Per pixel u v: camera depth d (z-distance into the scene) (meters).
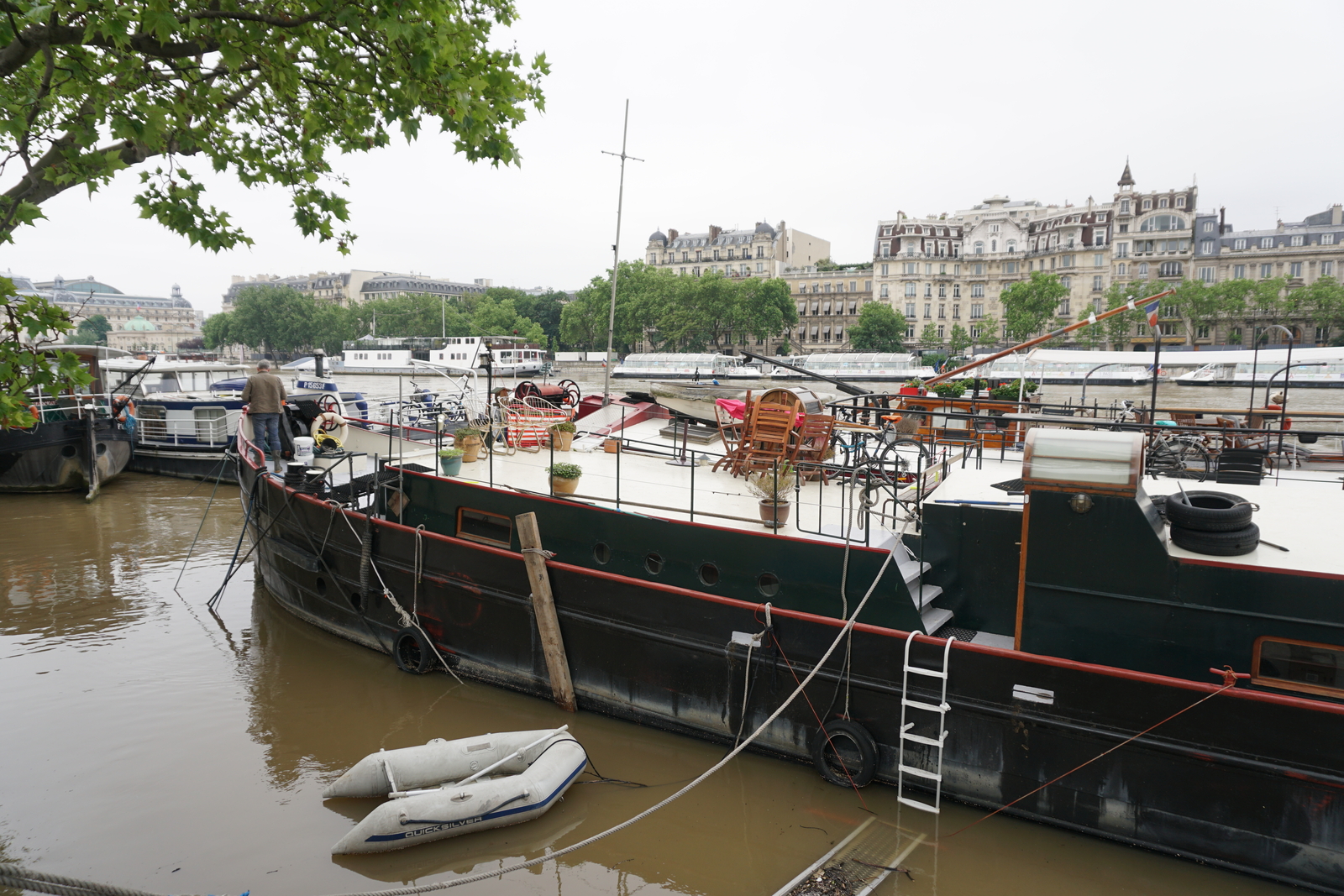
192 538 18.16
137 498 22.89
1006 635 7.75
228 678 10.41
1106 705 6.49
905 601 7.37
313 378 41.50
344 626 11.55
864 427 10.67
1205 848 6.27
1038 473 6.66
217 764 8.30
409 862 6.80
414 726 9.07
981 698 6.98
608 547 9.10
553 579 9.19
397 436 15.06
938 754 7.18
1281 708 5.89
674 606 8.44
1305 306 92.81
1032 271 113.62
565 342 126.56
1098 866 6.48
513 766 7.79
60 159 5.82
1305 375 44.19
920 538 8.10
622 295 114.06
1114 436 6.59
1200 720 6.16
